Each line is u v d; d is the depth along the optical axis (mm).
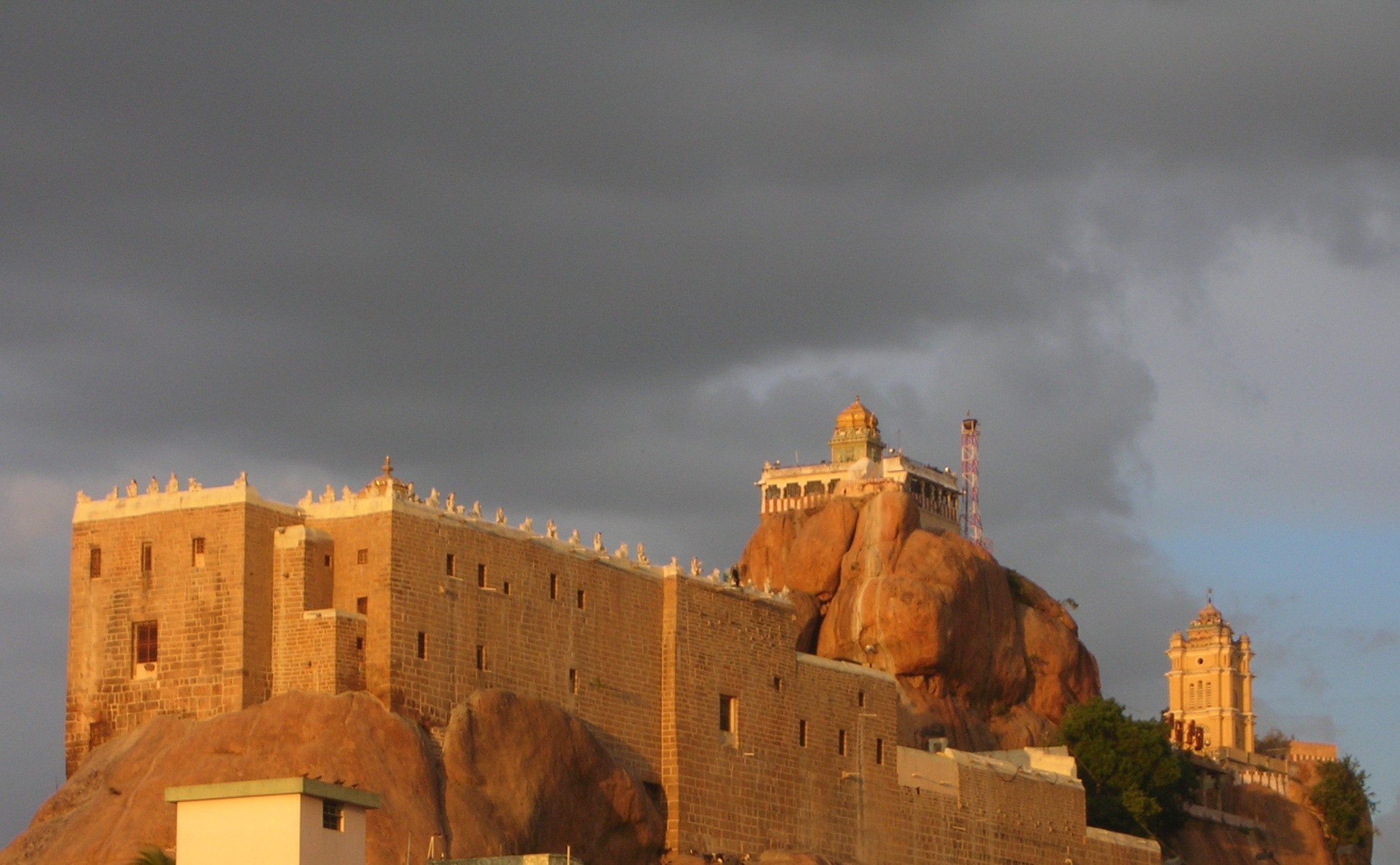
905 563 192625
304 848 93188
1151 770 194000
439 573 135000
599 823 138375
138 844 119312
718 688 151875
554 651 141500
